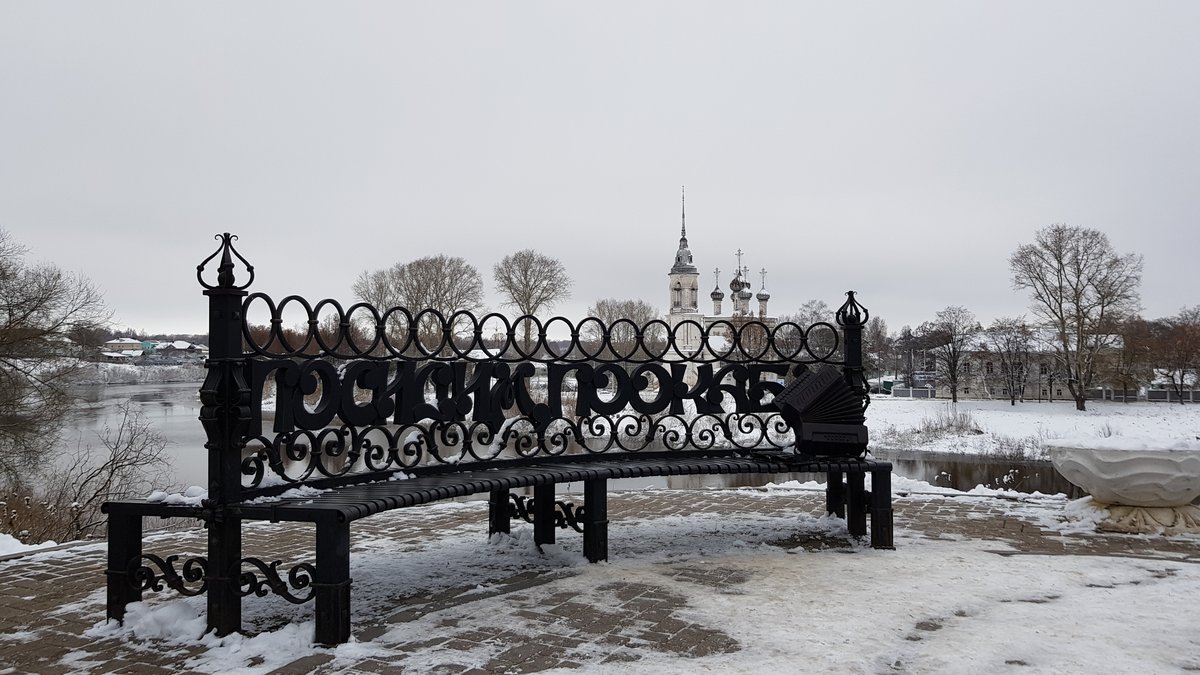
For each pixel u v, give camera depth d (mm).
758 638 3996
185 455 25641
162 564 4242
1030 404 55969
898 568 5539
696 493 9750
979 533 6906
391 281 61031
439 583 5215
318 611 3947
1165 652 3756
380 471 5129
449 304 59250
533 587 5062
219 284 4059
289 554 6371
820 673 3504
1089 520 7180
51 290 18656
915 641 3945
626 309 77938
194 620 4195
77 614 4641
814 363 6898
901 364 89250
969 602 4641
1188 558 5836
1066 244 47438
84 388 19594
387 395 5137
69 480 16938
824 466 6195
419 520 7961
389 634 4121
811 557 5922
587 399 6410
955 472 28938
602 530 5809
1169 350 58312
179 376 83375
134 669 3689
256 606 4746
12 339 17969
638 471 5953
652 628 4180
